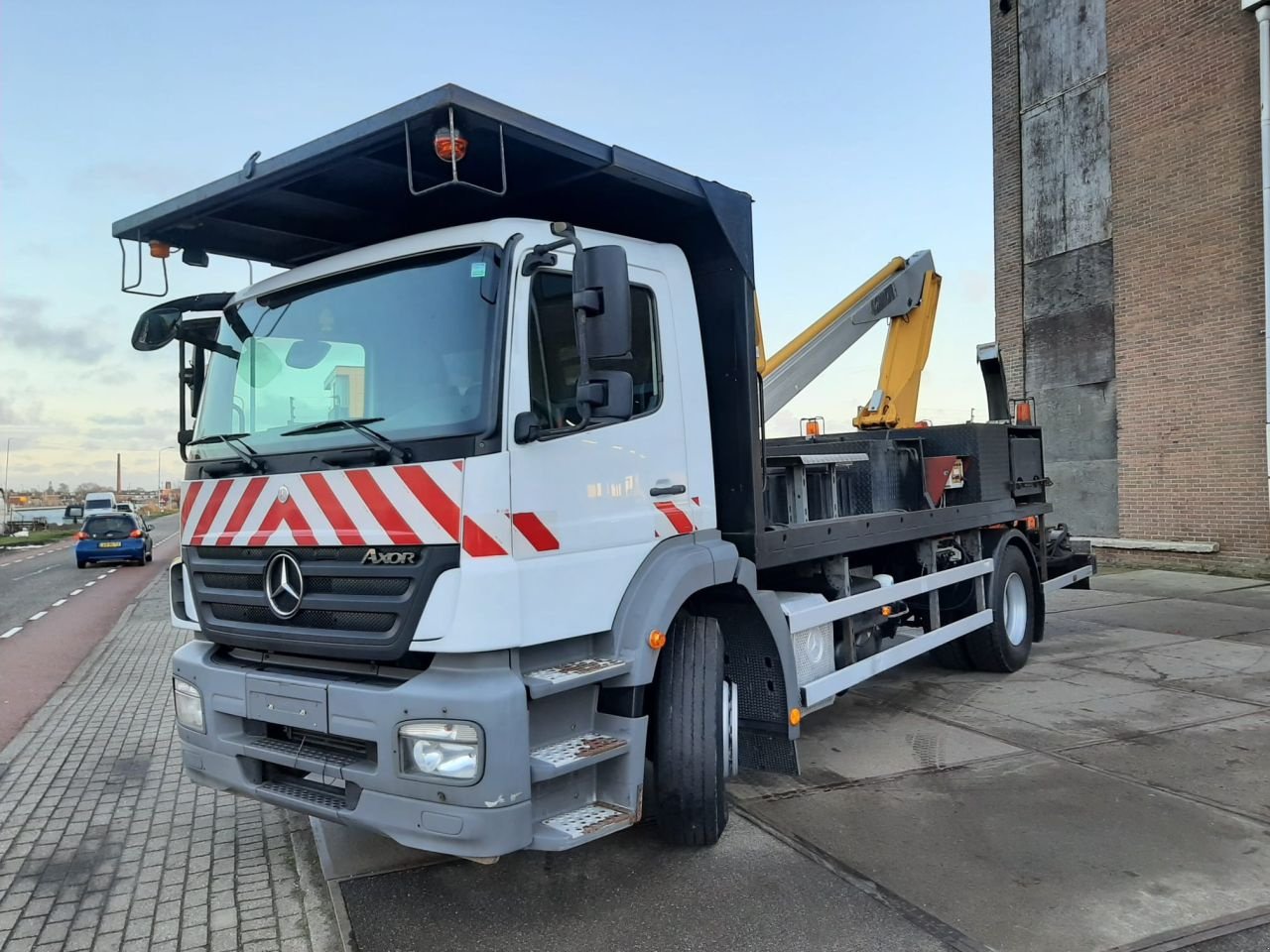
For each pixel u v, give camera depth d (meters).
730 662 4.68
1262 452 12.68
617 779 3.56
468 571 3.12
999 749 5.55
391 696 3.16
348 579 3.34
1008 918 3.48
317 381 3.74
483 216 4.44
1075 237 15.20
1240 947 3.23
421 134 3.45
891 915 3.52
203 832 4.66
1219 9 13.00
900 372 8.48
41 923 3.71
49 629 13.23
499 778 3.06
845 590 5.54
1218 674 7.28
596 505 3.62
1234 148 12.89
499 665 3.21
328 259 3.89
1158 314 13.94
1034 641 8.16
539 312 3.49
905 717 6.34
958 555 7.18
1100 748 5.50
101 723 7.12
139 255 4.51
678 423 4.16
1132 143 14.23
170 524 75.56
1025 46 15.89
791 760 4.63
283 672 3.60
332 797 3.43
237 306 4.18
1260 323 12.65
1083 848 4.10
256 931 3.58
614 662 3.56
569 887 3.84
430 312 3.48
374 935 3.48
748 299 4.53
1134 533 14.35
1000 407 8.97
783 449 6.08
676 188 4.16
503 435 3.24
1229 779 4.91
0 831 4.77
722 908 3.61
